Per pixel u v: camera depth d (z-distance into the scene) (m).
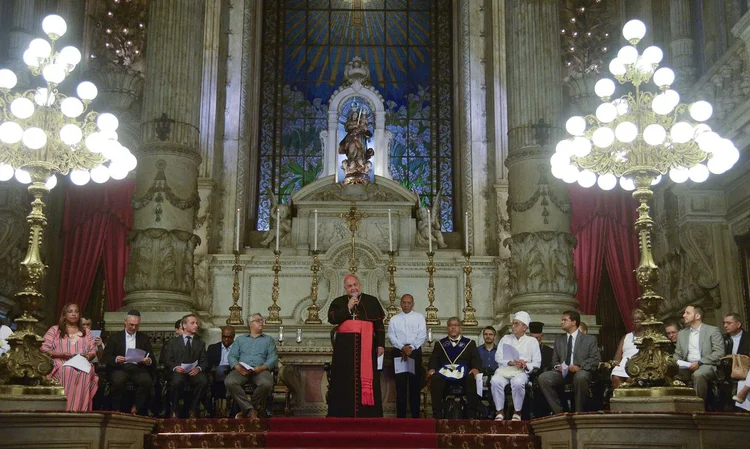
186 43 14.68
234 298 14.01
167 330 13.17
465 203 18.11
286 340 14.62
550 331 13.22
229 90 18.19
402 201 17.66
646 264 8.84
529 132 14.33
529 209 14.01
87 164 9.30
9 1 15.69
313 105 19.62
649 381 8.59
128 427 8.35
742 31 13.08
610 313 17.42
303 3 20.27
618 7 18.72
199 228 16.80
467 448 8.81
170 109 14.34
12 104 8.51
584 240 17.42
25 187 15.10
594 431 8.04
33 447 7.46
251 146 18.66
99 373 10.27
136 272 13.60
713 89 14.31
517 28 14.91
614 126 9.44
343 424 9.19
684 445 7.83
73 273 16.84
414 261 17.08
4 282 14.54
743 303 14.71
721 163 8.98
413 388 11.48
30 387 8.05
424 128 19.53
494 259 17.09
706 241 15.14
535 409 10.34
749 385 9.20
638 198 9.20
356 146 18.09
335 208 17.50
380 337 10.05
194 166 14.43
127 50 18.30
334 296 16.78
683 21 16.05
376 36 20.12
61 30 9.29
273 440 8.68
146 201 13.91
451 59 19.94
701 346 10.20
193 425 9.03
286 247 17.34
